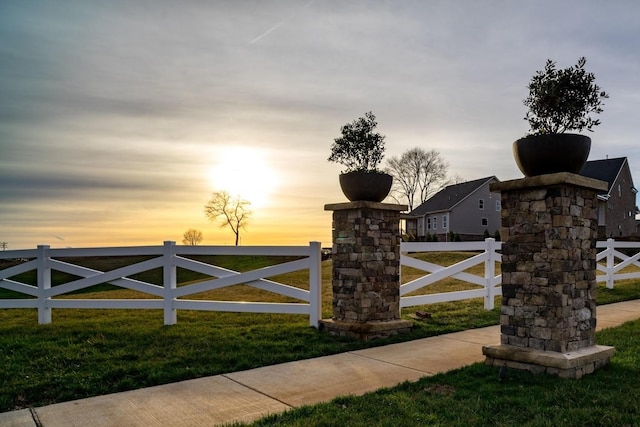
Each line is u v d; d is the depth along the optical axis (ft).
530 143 14.26
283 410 11.46
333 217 22.00
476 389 12.62
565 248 13.69
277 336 20.25
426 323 23.66
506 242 14.96
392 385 13.39
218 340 19.17
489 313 26.61
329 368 15.49
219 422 10.75
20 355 16.75
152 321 24.61
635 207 120.67
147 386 13.70
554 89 14.30
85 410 11.66
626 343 17.63
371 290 20.71
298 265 22.38
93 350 17.37
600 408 10.71
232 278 22.76
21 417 11.23
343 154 21.88
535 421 9.99
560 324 13.53
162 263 23.44
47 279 24.88
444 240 120.57
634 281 43.88
